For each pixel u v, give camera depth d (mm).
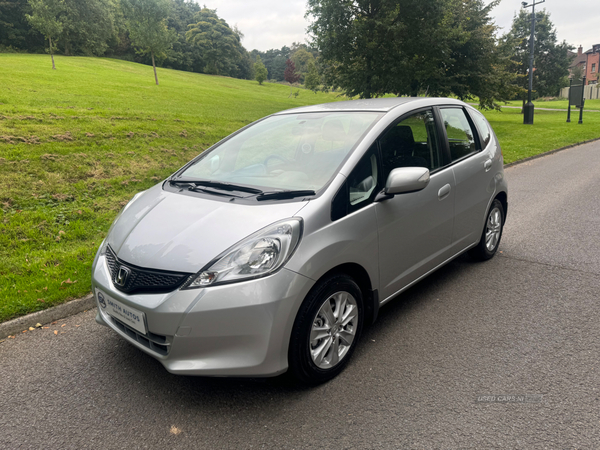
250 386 2656
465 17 21844
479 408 2367
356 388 2594
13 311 3486
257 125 3867
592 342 3000
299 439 2195
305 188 2742
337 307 2652
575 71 76438
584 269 4320
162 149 10500
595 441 2096
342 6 18484
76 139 9992
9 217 5785
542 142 15859
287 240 2344
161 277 2324
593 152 13719
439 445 2111
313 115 3574
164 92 27109
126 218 2936
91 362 2973
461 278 4180
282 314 2295
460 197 3725
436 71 19859
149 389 2658
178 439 2229
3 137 9031
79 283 3975
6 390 2680
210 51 88062
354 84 20359
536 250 4922
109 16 71188
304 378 2541
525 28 36969
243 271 2256
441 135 3633
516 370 2705
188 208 2758
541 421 2248
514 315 3428
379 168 2963
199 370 2254
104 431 2305
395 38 18688
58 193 6824
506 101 25547
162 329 2270
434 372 2719
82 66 40781
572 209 6750
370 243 2787
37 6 33781
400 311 3562
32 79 23125
